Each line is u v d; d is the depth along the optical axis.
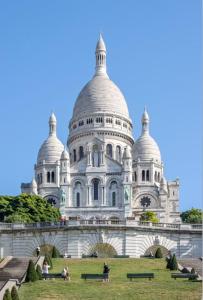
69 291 79.38
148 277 88.88
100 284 84.12
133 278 89.19
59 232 129.12
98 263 106.38
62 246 128.38
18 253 130.50
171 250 129.38
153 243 129.00
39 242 130.00
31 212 181.12
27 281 85.88
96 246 127.62
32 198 185.00
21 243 130.88
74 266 103.81
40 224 131.75
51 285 82.94
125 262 107.19
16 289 74.50
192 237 129.62
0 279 87.62
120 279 88.88
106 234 127.88
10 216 168.12
